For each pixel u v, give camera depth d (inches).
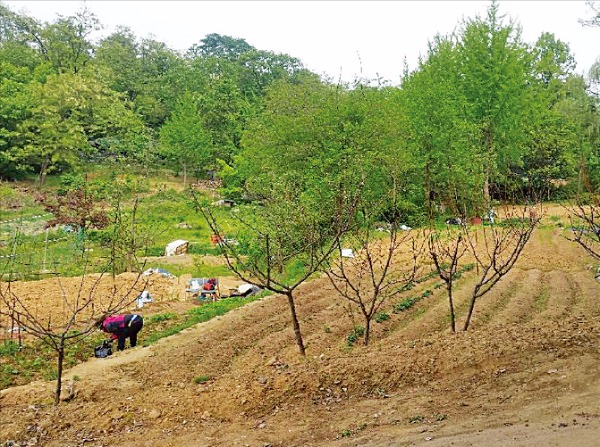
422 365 412.8
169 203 1596.9
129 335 589.3
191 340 599.8
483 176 944.9
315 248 550.6
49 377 498.9
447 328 566.6
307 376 408.5
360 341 535.8
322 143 1259.8
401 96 1483.8
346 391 395.2
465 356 415.8
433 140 1323.8
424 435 310.5
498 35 1555.1
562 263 926.4
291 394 395.2
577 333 443.5
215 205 1567.4
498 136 1525.6
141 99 2556.6
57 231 1299.2
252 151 1491.1
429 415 341.1
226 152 2182.6
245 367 500.1
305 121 1279.5
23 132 1947.6
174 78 2736.2
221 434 351.9
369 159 1098.7
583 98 1611.7
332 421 351.3
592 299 677.3
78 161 1979.6
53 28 2399.1
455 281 791.1
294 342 560.1
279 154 1302.9
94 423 382.0
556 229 1177.4
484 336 453.7
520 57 1628.9
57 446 356.8
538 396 343.0
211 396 402.9
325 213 674.8
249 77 2923.2
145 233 1101.1
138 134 2129.7
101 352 566.3
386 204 878.4
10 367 519.8
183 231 1375.5
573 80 1674.5
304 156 1255.5
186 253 1190.3
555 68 1872.5
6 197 1621.6
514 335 450.6
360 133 1229.1
